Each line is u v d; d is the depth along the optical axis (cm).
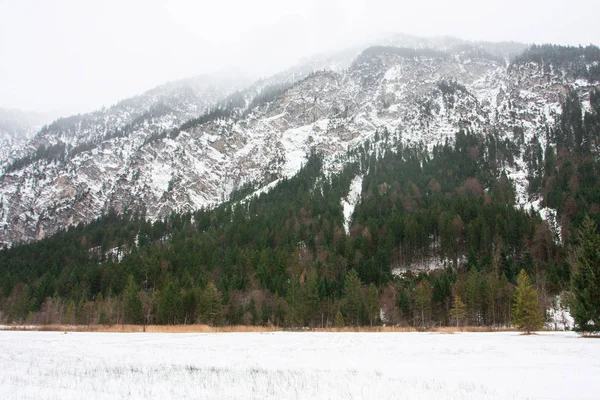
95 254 14788
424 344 4169
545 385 1730
